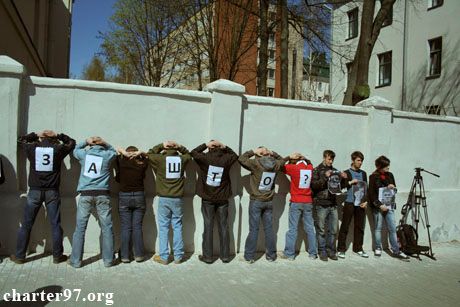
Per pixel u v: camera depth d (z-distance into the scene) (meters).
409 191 8.64
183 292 5.21
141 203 6.27
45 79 6.27
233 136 7.09
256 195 6.85
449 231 9.12
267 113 7.49
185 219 6.97
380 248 7.75
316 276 6.26
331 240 7.33
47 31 19.56
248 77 19.02
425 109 22.72
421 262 7.44
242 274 6.13
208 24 14.69
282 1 12.23
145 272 5.90
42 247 6.39
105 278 5.52
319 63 23.77
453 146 9.32
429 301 5.40
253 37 15.13
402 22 24.44
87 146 6.34
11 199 6.08
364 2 10.95
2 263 5.85
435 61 22.67
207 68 16.00
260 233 7.49
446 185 9.23
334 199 7.33
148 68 20.27
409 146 8.75
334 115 8.02
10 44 10.93
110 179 6.59
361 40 10.95
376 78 26.48
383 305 5.18
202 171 6.65
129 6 20.06
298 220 7.20
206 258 6.54
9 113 6.00
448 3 21.69
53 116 6.33
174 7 15.15
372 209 7.92
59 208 6.01
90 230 6.59
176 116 6.92
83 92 6.46
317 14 13.79
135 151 6.21
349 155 8.16
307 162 7.25
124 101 6.65
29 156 5.86
